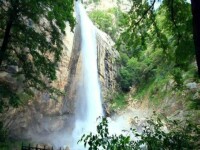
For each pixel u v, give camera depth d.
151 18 9.11
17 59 16.19
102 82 45.12
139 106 43.94
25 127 26.56
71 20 15.87
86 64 40.69
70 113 35.03
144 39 9.56
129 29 9.55
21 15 15.05
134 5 9.19
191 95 24.22
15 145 24.17
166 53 9.23
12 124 24.92
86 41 41.84
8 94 13.63
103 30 60.31
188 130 5.96
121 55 53.91
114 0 80.88
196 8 4.30
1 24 14.48
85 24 43.62
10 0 13.90
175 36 8.27
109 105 45.09
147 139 4.67
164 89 39.53
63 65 33.94
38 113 28.88
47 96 29.89
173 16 8.22
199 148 4.98
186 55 7.96
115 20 61.97
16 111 25.06
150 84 46.06
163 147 4.73
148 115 38.12
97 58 44.53
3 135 21.16
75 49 38.50
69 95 35.28
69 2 15.27
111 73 49.00
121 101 47.91
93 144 4.08
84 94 39.00
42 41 14.80
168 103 34.97
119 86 50.88
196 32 4.32
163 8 8.70
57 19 15.06
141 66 49.59
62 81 33.50
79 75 38.28
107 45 49.44
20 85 22.66
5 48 13.97
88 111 39.22
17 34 14.72
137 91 48.91
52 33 15.46
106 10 71.44
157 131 5.05
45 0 14.27
